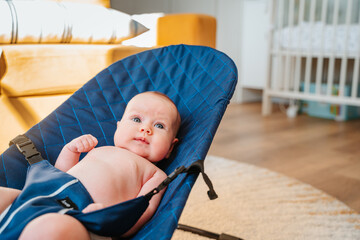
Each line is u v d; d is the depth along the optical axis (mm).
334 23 3115
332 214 1560
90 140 934
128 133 958
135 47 1809
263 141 2631
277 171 2049
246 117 3414
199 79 1145
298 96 3393
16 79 1438
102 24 1776
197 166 804
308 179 1945
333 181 1926
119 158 902
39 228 643
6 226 677
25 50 1448
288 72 3455
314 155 2338
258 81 3998
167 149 971
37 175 820
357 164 2186
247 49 4043
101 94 1156
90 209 736
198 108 1069
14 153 928
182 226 1336
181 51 1236
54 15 1613
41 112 1521
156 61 1235
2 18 1457
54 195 769
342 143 2619
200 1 3592
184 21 2037
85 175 840
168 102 1021
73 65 1580
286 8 3904
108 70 1211
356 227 1457
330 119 3412
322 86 3430
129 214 732
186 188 779
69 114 1086
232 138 2693
